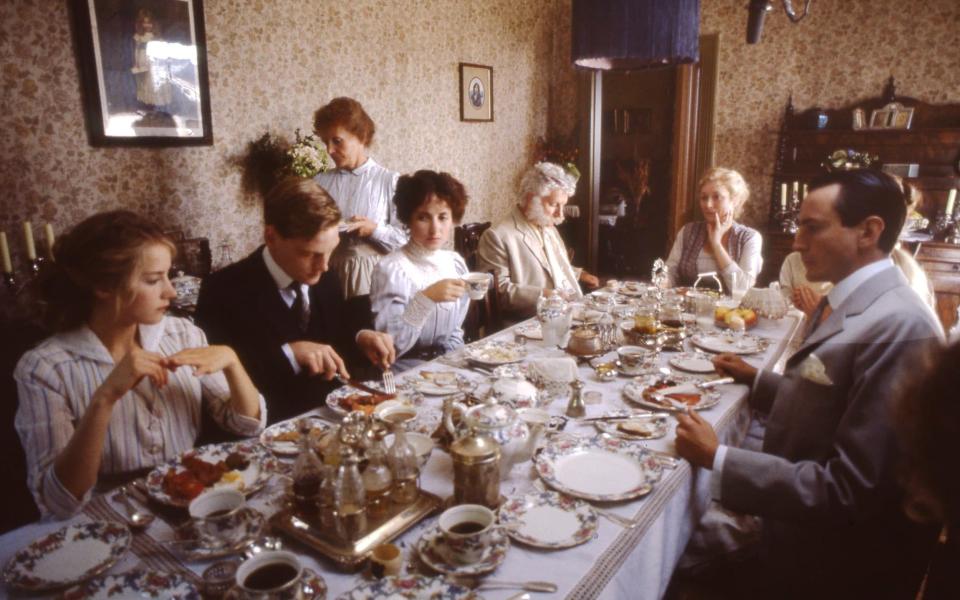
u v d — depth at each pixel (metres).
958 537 0.83
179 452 1.31
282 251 1.66
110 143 3.15
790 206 5.41
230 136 3.71
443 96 5.18
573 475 1.20
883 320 1.20
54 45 2.93
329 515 0.99
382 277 2.09
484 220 5.87
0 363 2.30
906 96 4.97
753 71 5.45
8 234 2.88
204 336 1.48
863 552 1.23
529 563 0.95
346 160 3.51
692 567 1.54
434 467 1.23
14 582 0.88
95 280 1.16
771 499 1.20
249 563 0.84
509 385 1.44
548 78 6.38
